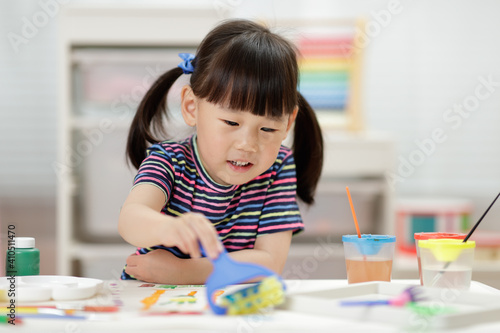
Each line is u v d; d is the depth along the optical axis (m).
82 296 0.87
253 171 1.10
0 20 2.90
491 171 2.97
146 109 1.34
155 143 1.34
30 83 2.93
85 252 2.47
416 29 2.95
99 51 2.51
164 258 1.15
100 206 2.56
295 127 1.38
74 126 2.49
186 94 1.19
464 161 2.97
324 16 2.91
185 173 1.21
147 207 1.04
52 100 2.94
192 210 1.21
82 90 2.56
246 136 1.05
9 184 2.93
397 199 2.89
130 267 1.18
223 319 0.72
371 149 2.48
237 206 1.25
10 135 2.93
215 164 1.10
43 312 0.75
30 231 2.94
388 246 1.02
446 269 0.96
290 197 1.29
